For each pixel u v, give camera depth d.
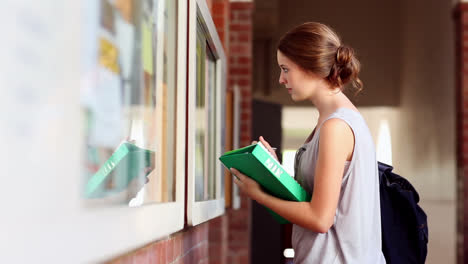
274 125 5.56
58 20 0.58
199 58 1.96
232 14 5.35
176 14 1.55
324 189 1.43
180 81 1.52
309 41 1.54
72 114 0.64
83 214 0.64
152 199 1.22
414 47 12.00
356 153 1.47
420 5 11.26
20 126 0.49
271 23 13.27
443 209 9.46
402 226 1.59
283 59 1.58
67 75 0.62
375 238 1.53
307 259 1.52
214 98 2.60
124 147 0.99
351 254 1.48
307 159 1.54
